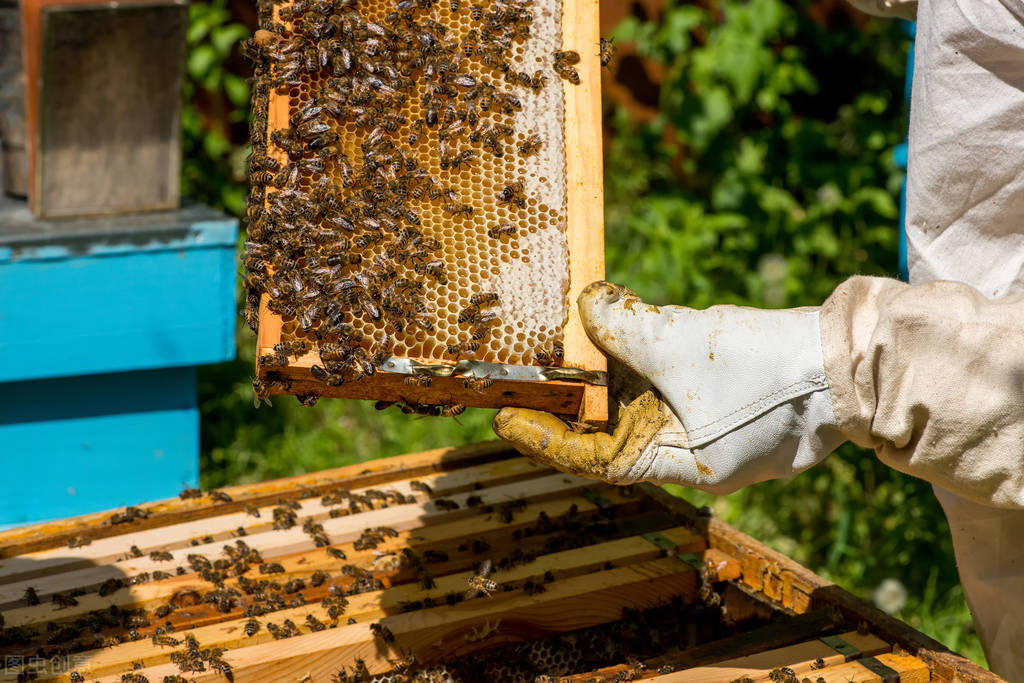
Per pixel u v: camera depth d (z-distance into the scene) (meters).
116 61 3.53
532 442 1.85
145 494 3.99
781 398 1.75
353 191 1.98
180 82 3.69
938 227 2.12
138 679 1.89
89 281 3.60
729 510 4.39
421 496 2.67
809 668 1.94
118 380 3.83
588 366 1.88
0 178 4.12
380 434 4.98
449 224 1.97
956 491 1.82
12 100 3.82
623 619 2.34
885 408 1.72
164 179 3.83
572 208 2.00
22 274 3.48
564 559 2.36
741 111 7.13
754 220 6.55
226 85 6.69
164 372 3.90
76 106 3.56
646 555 2.40
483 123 2.04
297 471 4.70
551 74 2.11
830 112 7.36
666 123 7.16
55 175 3.64
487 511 2.60
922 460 1.77
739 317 1.79
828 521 4.34
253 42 2.03
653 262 5.85
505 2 2.12
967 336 1.66
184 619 2.16
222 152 6.70
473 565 2.37
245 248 1.89
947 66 2.00
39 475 3.78
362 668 2.04
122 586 2.26
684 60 6.89
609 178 6.95
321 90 2.05
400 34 2.07
